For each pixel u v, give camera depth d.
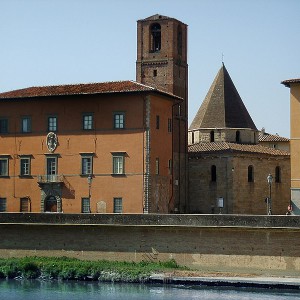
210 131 146.50
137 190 116.38
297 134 112.94
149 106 116.75
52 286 96.38
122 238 103.88
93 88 120.44
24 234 108.12
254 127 149.38
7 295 91.00
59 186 120.38
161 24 135.62
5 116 124.50
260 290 91.44
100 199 118.25
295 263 95.50
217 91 149.00
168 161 124.06
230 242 98.62
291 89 113.44
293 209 112.81
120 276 97.88
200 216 99.75
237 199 134.12
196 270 99.62
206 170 136.12
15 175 123.38
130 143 117.12
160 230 102.06
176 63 135.75
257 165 138.00
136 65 137.62
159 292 91.06
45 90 123.50
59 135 121.12
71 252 106.12
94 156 118.94
